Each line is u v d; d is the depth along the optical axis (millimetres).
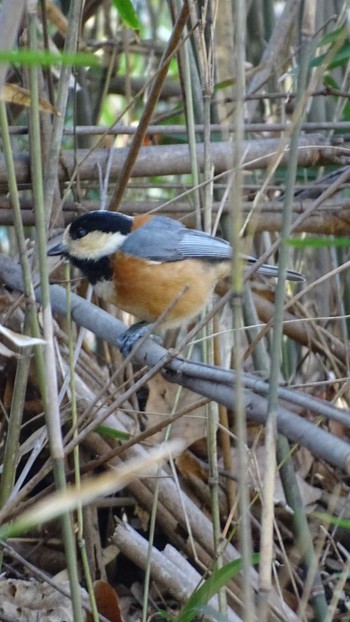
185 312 7914
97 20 11812
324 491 8773
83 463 7930
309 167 9258
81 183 9500
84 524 7949
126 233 7859
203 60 7141
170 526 7855
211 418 6941
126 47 10016
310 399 4777
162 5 12438
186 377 5699
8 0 4453
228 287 9289
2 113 5195
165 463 8195
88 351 8875
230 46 7008
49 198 6629
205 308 8383
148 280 7695
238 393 4328
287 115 10695
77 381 7805
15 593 7133
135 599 8156
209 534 7707
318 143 8906
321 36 9719
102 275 7867
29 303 5449
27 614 7023
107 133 7867
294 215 8852
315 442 4477
